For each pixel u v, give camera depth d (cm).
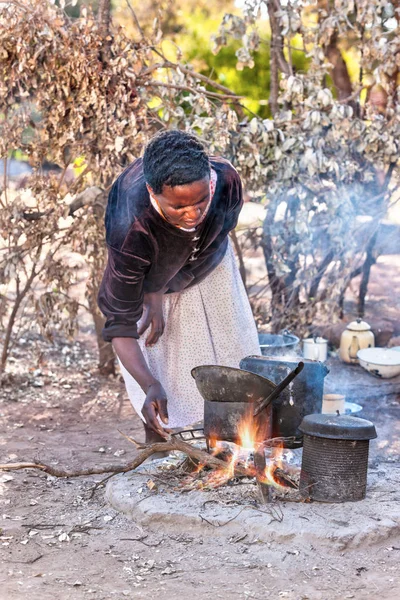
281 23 573
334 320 627
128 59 541
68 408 562
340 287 606
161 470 394
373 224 618
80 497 394
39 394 590
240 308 419
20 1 529
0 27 525
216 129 543
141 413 403
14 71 533
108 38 538
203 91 562
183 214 306
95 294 607
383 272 944
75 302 591
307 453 357
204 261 381
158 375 415
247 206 1248
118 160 551
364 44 571
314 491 357
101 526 357
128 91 546
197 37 1266
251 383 342
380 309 770
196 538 341
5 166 566
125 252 341
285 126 568
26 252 587
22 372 633
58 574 315
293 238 603
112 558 328
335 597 295
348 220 586
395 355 599
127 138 546
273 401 364
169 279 368
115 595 298
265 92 1281
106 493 387
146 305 390
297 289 631
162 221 332
